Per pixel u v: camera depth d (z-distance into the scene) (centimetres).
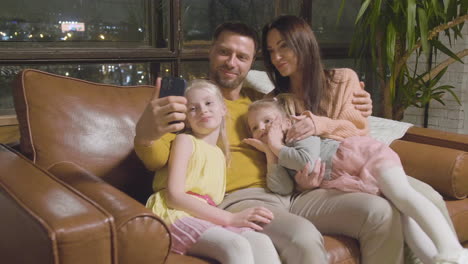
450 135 186
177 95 122
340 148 152
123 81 211
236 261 109
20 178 109
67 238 83
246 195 149
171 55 218
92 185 115
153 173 155
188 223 123
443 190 166
